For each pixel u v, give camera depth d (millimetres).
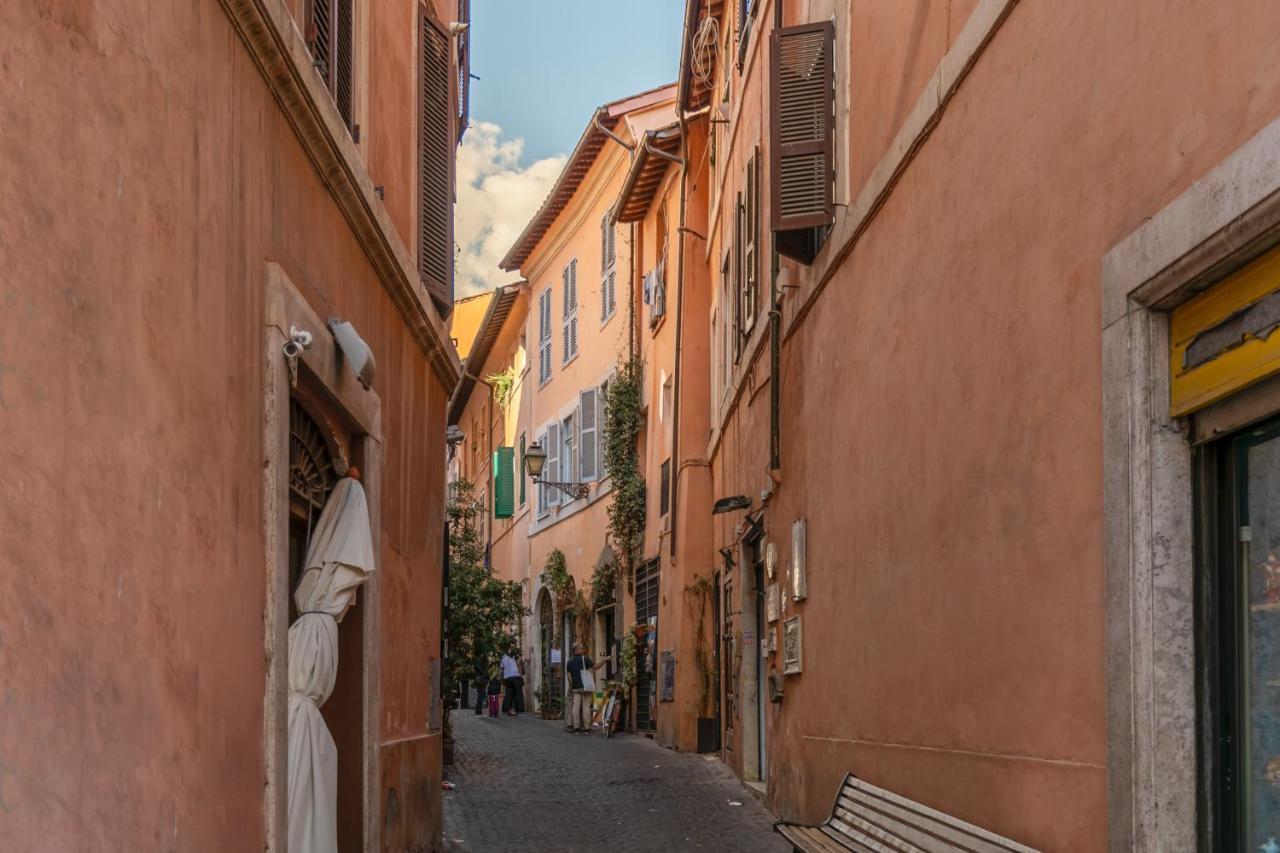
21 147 2977
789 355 10773
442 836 10203
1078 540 4742
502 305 33531
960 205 6195
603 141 24344
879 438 7707
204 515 4277
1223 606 4066
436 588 10320
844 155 8836
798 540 9969
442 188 10148
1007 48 5562
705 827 10914
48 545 3031
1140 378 4273
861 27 8492
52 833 2975
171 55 4070
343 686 7250
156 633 3758
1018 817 5270
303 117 5844
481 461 39688
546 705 28438
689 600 17906
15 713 2803
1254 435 3908
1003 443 5551
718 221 16844
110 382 3473
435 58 10102
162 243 3936
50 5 3154
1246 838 3896
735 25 14906
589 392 25688
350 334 6359
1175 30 4062
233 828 4527
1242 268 3824
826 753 9039
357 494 6941
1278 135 3408
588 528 25672
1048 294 5070
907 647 7016
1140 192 4297
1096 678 4555
